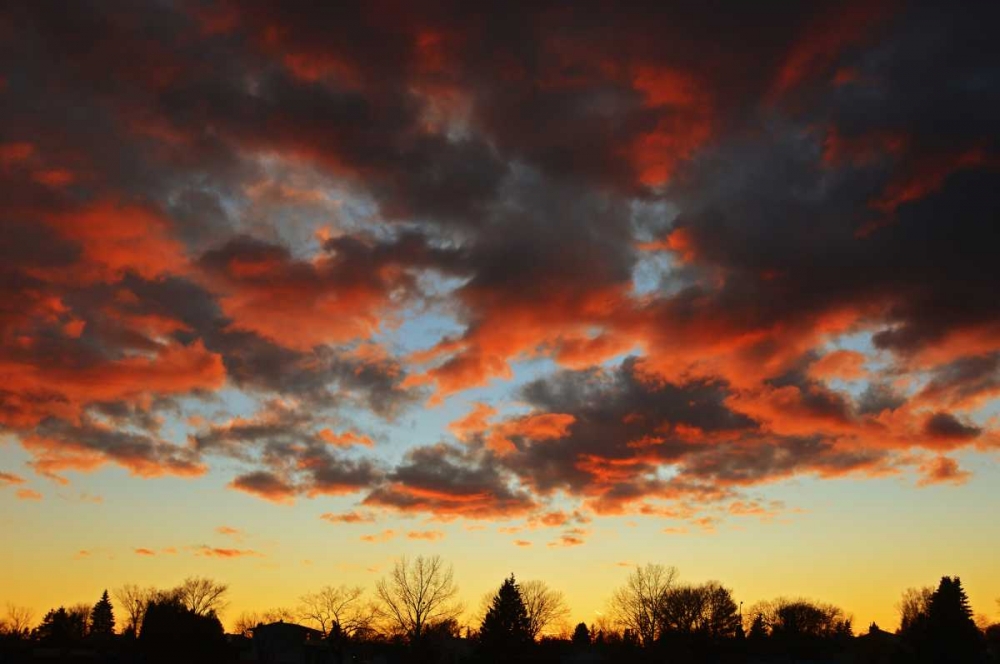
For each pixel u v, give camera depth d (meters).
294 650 142.88
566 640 156.00
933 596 128.62
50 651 136.75
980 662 123.50
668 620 147.50
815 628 170.12
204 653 134.12
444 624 129.62
